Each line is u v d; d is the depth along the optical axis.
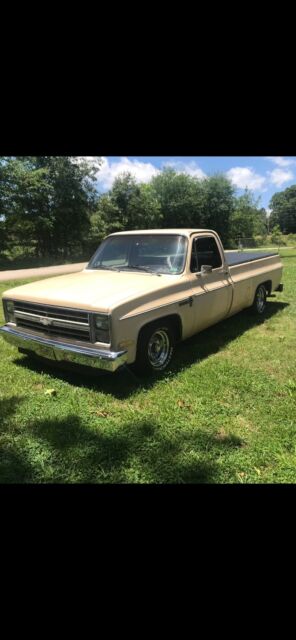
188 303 4.83
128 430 3.38
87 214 32.59
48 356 4.30
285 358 5.16
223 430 3.42
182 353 5.30
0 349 5.58
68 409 3.76
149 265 5.15
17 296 4.61
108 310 3.75
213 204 49.06
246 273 6.58
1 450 3.15
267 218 101.44
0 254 27.56
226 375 4.56
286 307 8.16
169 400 3.93
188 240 5.05
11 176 26.16
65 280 4.95
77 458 3.02
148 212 37.56
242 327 6.64
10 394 4.10
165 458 3.02
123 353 3.80
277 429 3.42
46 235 30.36
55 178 29.81
